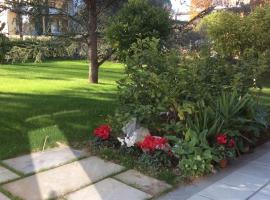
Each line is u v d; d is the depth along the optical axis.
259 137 6.11
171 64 5.40
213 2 29.36
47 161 4.93
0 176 4.43
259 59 6.48
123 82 5.55
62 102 8.20
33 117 6.85
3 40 9.19
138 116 5.30
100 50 11.28
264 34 11.15
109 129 5.51
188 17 27.72
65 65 18.52
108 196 4.04
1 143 5.48
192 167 4.57
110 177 4.50
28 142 5.55
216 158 4.71
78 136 5.91
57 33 11.22
